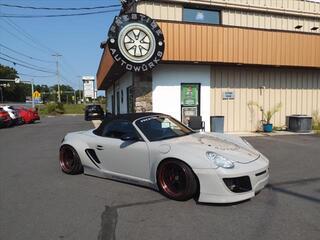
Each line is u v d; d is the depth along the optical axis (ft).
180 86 42.37
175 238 12.06
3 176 22.66
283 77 48.57
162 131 18.90
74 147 21.91
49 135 52.49
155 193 17.48
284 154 28.89
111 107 98.02
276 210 14.67
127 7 45.91
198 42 39.27
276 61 43.29
